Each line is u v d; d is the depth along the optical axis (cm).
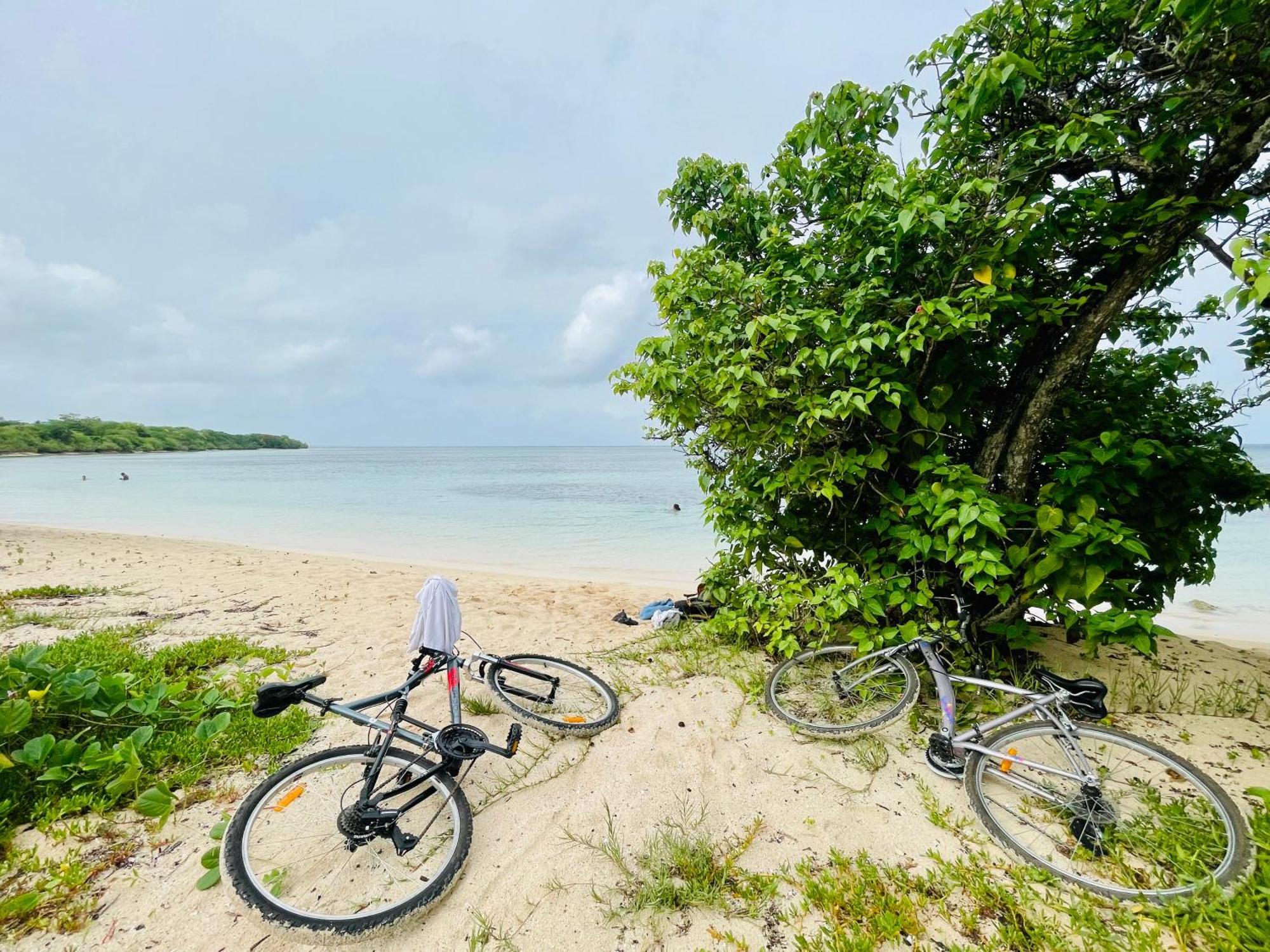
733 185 437
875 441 394
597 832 266
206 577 829
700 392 406
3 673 302
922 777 307
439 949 205
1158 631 295
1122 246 344
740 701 402
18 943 198
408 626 588
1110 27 310
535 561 1266
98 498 2764
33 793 268
